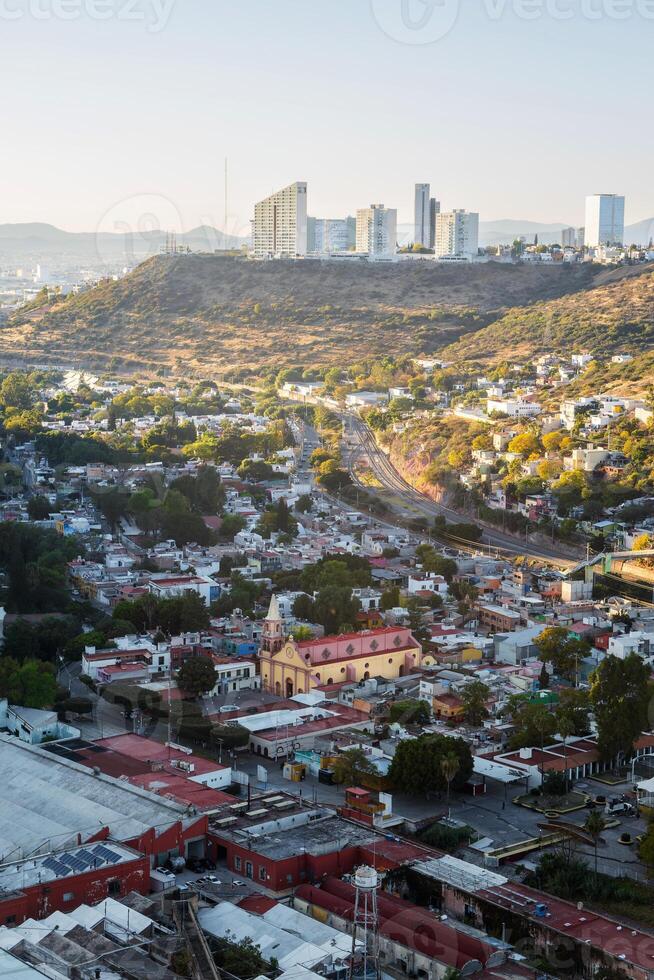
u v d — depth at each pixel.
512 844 195.75
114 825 183.62
